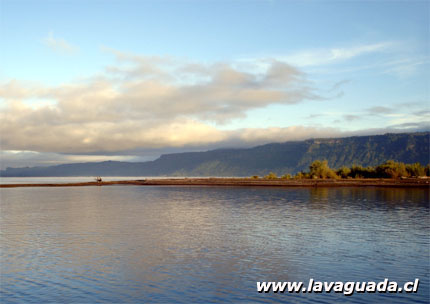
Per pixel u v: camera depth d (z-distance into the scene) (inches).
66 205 2134.6
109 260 818.8
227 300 590.6
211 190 3774.6
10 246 959.6
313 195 2824.8
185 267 764.6
